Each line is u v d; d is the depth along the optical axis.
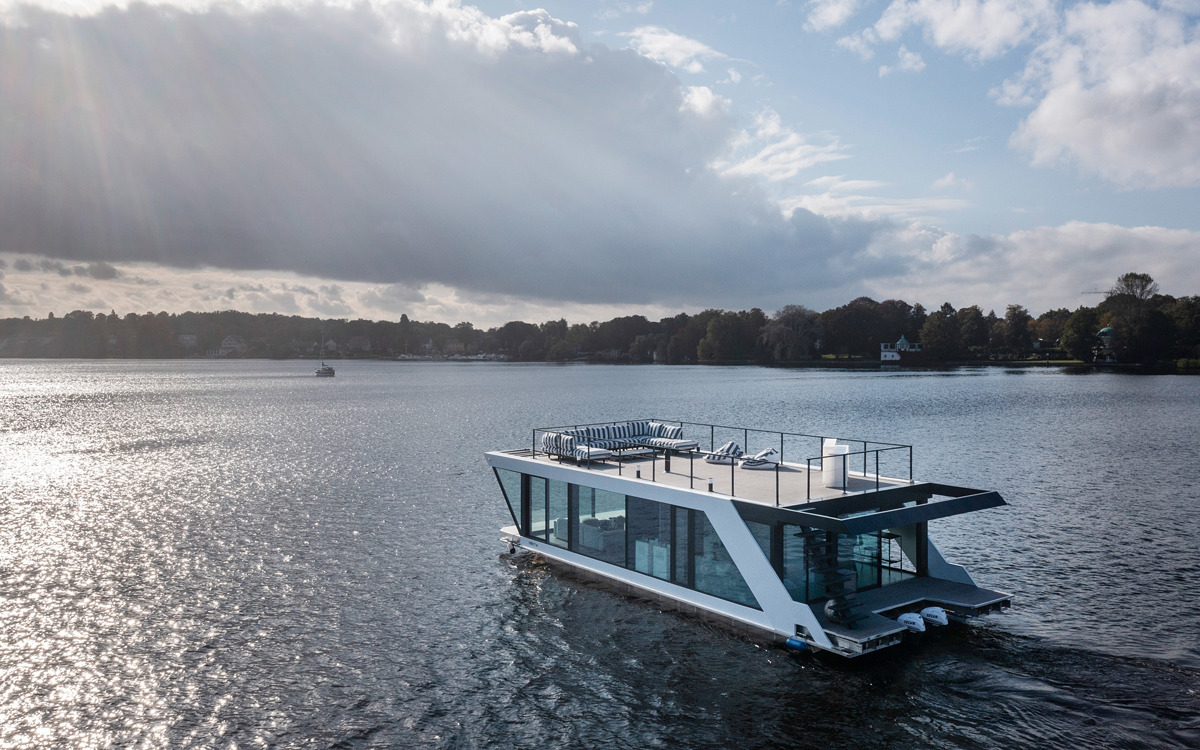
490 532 37.38
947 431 76.75
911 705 19.12
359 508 43.22
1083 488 46.16
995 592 24.22
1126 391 135.00
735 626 24.38
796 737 17.77
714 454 30.66
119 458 65.50
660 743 17.67
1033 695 19.50
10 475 56.75
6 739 18.23
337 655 22.80
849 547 24.23
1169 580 28.38
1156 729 17.77
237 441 77.12
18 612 26.52
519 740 17.94
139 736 18.33
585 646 23.16
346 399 146.38
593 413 104.81
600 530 28.25
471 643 23.56
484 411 112.19
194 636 24.33
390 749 17.62
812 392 144.88
